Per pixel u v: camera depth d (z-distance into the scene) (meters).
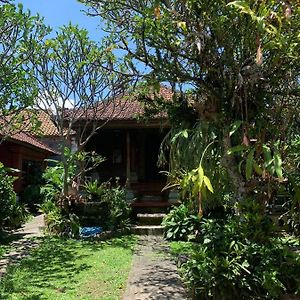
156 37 5.11
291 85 5.41
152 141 15.02
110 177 14.90
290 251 5.30
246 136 4.83
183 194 5.55
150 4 5.12
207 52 5.14
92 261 7.27
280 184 5.75
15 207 10.91
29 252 8.15
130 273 6.41
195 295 4.85
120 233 10.23
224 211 8.63
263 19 4.35
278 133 5.36
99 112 12.55
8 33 8.83
